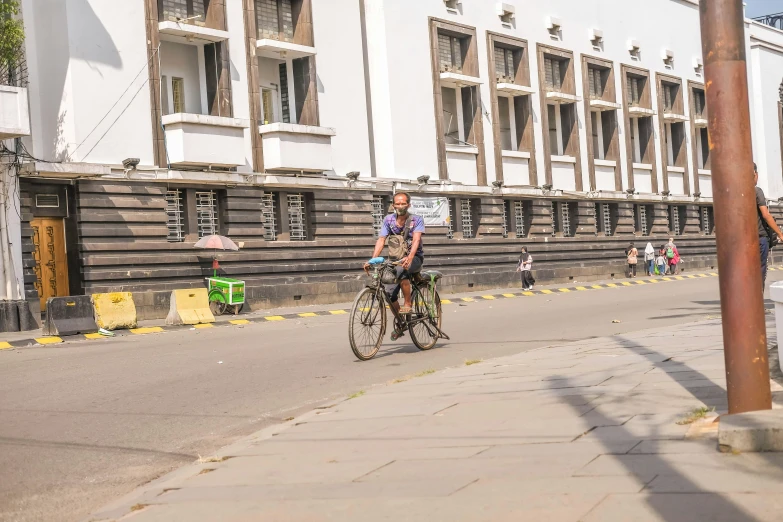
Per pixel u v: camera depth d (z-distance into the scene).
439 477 5.42
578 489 4.85
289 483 5.64
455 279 34.41
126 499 5.69
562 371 9.70
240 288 25.22
